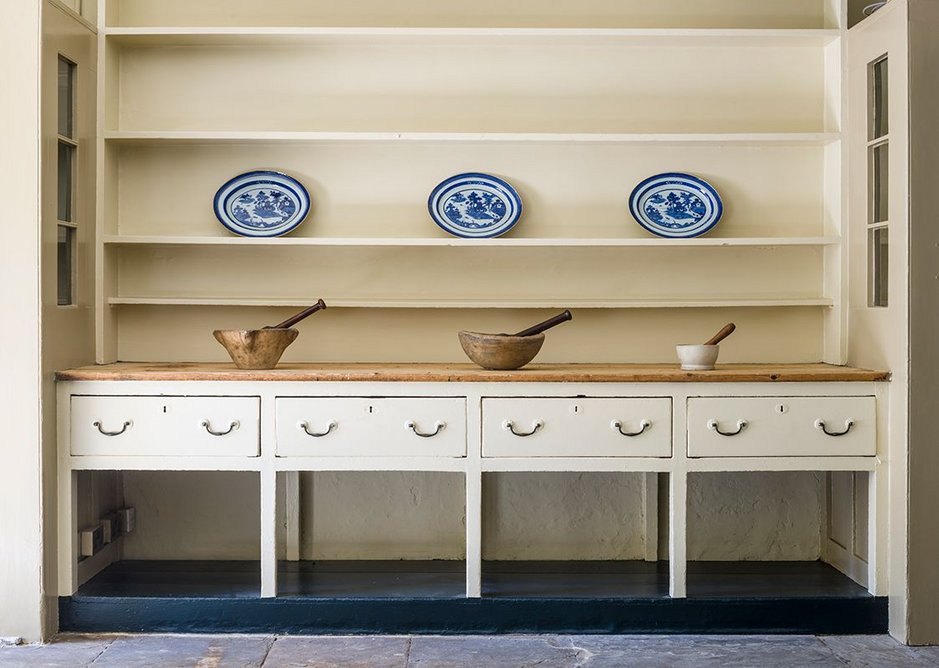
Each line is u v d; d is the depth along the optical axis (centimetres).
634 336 361
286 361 360
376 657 293
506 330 360
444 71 358
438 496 366
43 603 304
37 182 298
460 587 327
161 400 307
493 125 359
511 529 367
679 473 309
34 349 299
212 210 358
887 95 315
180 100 358
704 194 357
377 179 359
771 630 315
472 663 288
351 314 360
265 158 358
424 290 360
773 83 361
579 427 307
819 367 339
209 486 368
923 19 298
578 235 359
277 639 309
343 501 366
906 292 300
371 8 356
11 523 302
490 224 353
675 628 314
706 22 358
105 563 352
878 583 314
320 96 358
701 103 360
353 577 340
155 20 357
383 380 306
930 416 302
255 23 356
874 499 312
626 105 359
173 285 359
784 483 369
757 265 362
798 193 361
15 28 298
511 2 356
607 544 367
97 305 341
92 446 308
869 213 328
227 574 344
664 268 360
